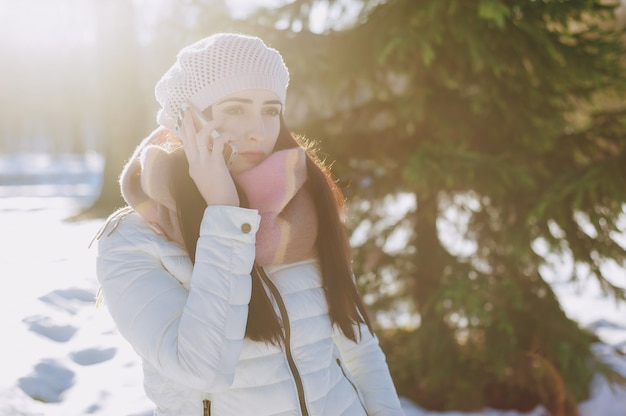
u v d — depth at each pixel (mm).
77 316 4457
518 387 4441
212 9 4629
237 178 1380
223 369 1221
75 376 3596
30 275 5277
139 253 1299
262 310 1321
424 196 4207
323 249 1501
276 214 1387
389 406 1589
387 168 4656
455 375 4320
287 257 1431
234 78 1342
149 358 1229
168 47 4992
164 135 1458
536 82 4547
